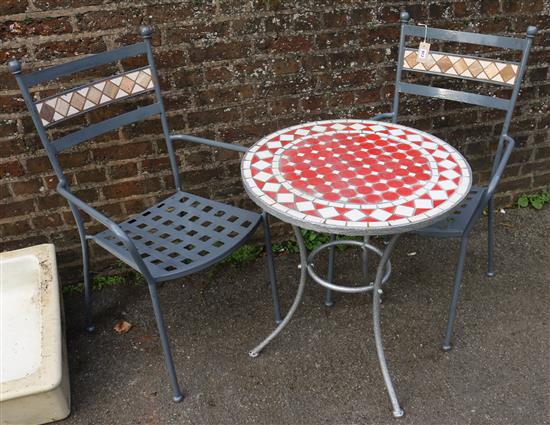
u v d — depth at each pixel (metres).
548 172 2.93
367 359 2.10
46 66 2.06
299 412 1.90
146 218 2.09
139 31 2.10
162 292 2.47
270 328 2.27
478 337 2.17
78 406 1.95
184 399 1.97
